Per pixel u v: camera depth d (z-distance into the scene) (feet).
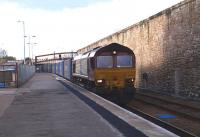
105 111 54.44
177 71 92.12
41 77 223.92
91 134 36.32
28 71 184.03
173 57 94.43
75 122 44.42
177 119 60.18
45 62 439.22
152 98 94.22
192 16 82.43
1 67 125.70
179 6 89.35
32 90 103.91
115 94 85.05
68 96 82.33
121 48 85.97
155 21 106.63
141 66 121.70
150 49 111.86
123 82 85.71
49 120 46.62
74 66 141.08
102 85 84.99
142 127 39.65
